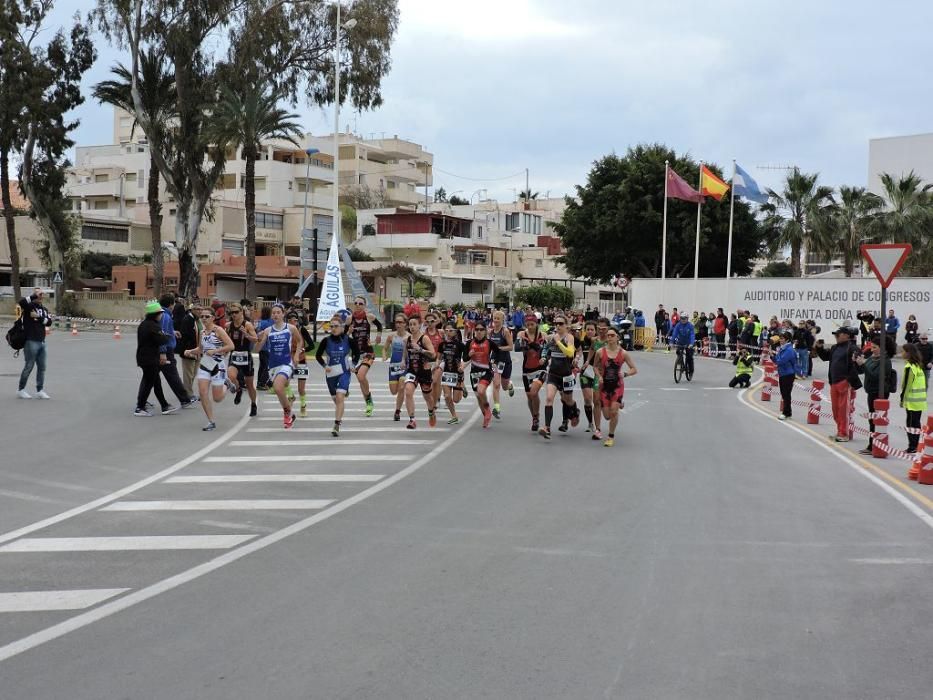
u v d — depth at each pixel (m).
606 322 13.82
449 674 4.88
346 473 11.05
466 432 14.78
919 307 37.84
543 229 96.56
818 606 6.23
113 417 15.70
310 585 6.47
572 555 7.41
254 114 41.41
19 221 74.38
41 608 5.93
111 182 86.50
